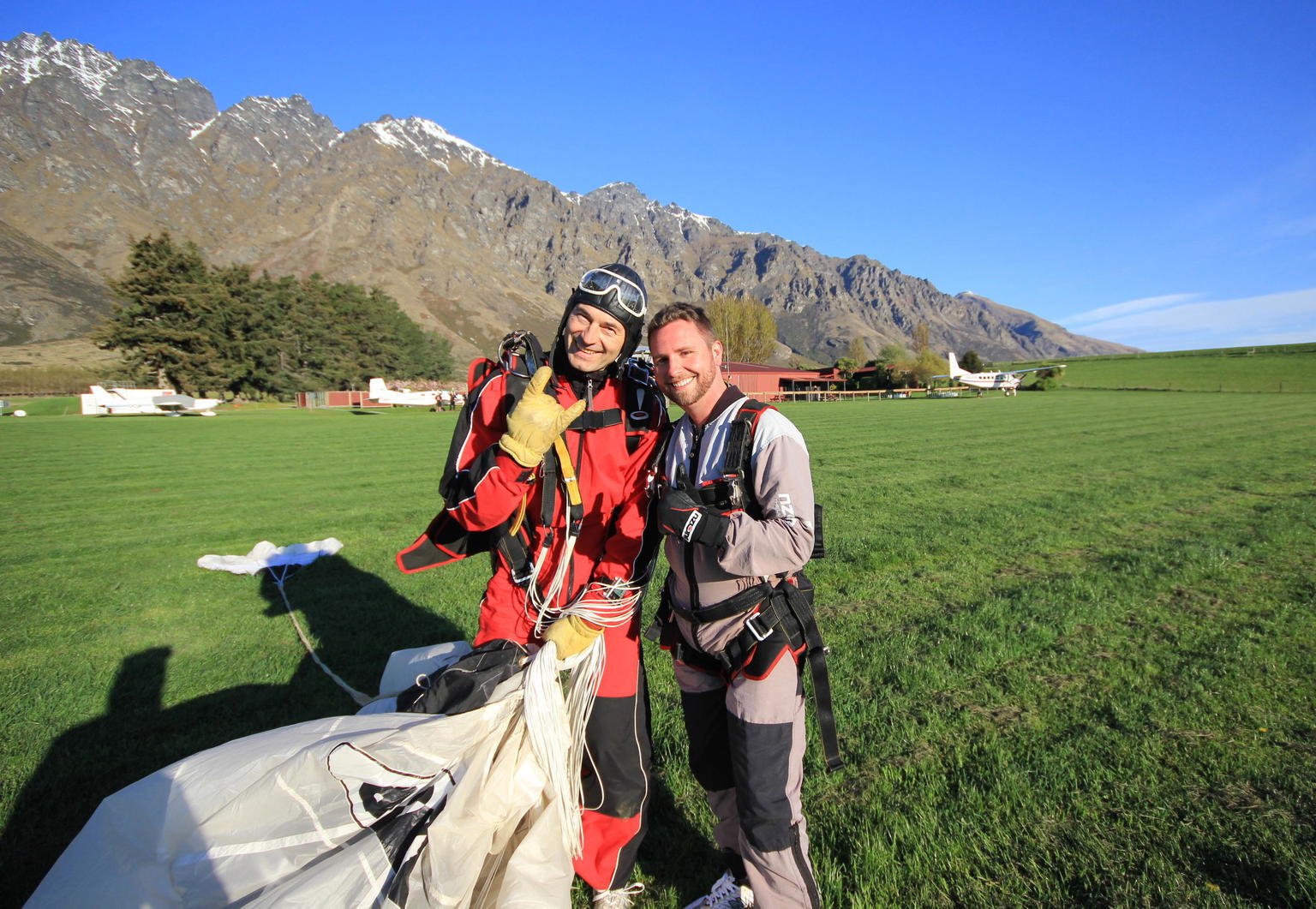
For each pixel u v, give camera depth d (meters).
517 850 1.61
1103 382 68.00
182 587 5.77
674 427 2.04
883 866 2.34
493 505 1.73
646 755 2.13
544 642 1.97
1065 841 2.45
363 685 3.87
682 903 2.27
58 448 18.77
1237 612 4.82
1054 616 4.71
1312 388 55.84
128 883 1.39
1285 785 2.75
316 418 38.19
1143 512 8.42
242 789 1.52
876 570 6.01
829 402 50.69
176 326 61.12
